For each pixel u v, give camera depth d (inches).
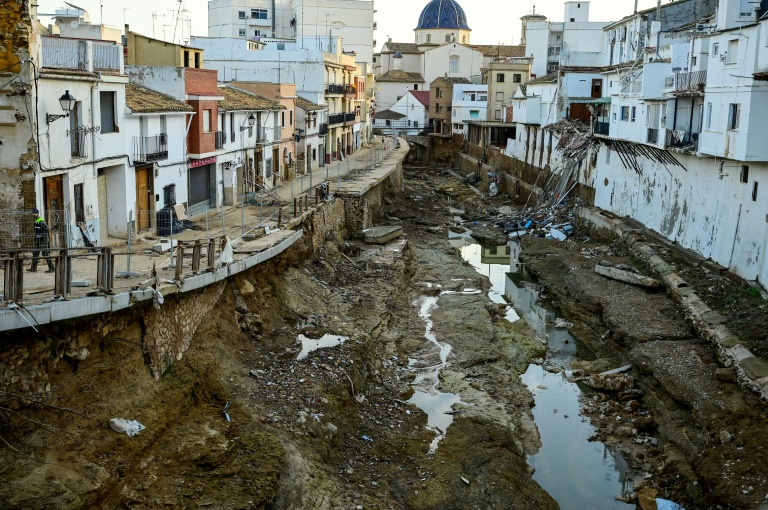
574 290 1546.5
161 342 784.3
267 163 2043.6
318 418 852.6
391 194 2647.6
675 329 1250.0
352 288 1451.8
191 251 1085.8
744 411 916.0
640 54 2073.1
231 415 790.5
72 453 612.4
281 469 714.2
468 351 1247.5
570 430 1024.2
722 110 1343.5
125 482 625.9
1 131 949.8
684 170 1609.3
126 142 1245.1
